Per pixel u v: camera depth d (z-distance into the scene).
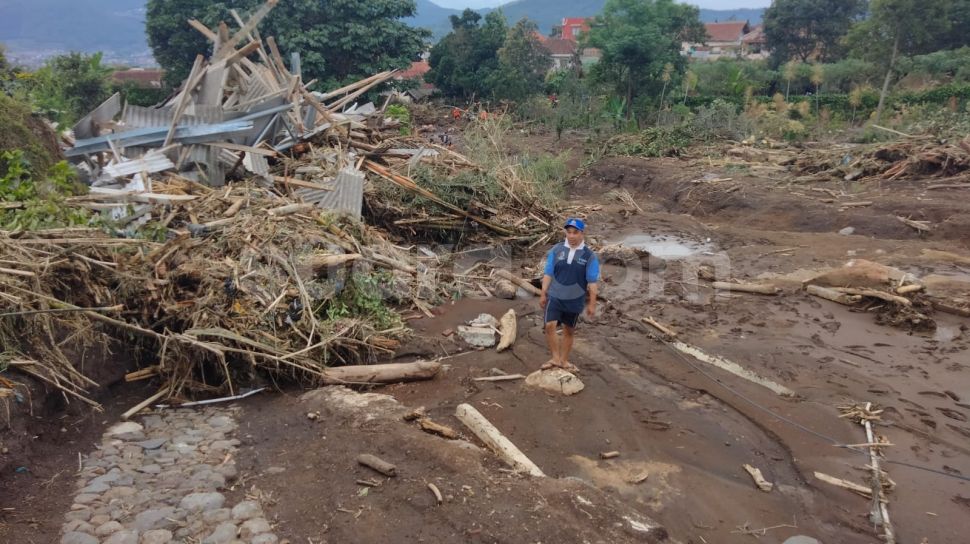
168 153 9.35
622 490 4.75
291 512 4.18
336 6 29.02
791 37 53.62
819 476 4.95
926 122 18.66
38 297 5.16
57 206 6.41
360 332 6.70
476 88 37.06
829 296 8.63
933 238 11.12
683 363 6.82
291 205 8.15
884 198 12.94
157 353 5.89
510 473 4.60
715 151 20.19
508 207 11.50
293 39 27.86
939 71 31.45
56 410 5.11
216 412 5.56
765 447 5.37
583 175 19.69
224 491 4.40
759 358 6.93
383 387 6.21
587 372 6.58
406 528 3.98
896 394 6.16
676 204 15.77
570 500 4.25
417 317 7.93
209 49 30.02
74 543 3.74
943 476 4.98
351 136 11.85
